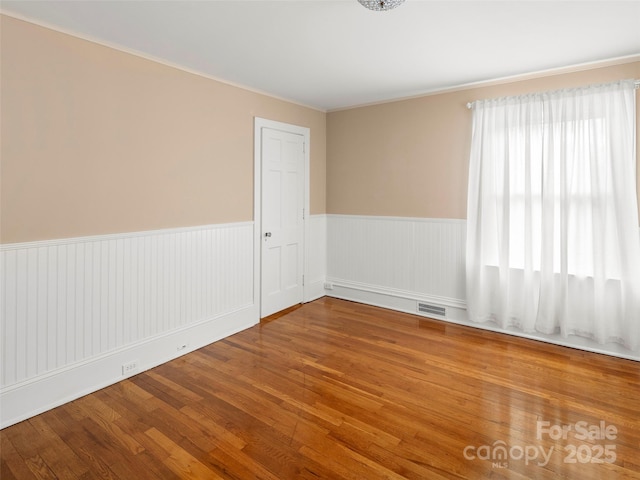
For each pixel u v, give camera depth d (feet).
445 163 12.90
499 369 9.47
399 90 12.79
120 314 9.08
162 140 9.88
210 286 11.34
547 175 10.62
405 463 6.15
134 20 7.63
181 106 10.32
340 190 15.76
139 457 6.32
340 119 15.52
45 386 7.76
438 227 13.20
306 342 11.35
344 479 5.80
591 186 10.07
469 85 12.14
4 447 6.59
